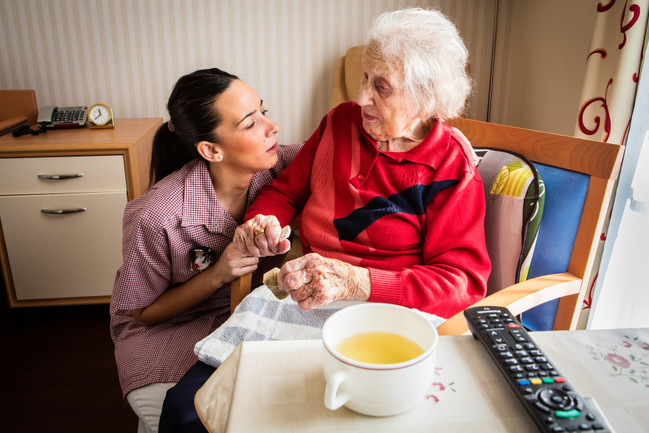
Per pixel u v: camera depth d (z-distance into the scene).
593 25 1.69
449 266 0.94
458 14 2.30
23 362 1.78
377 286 0.85
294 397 0.52
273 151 1.14
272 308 0.90
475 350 0.61
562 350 0.60
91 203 1.91
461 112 1.08
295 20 2.31
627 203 1.38
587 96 1.48
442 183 1.01
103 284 2.02
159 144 1.26
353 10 2.31
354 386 0.48
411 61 0.92
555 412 0.48
